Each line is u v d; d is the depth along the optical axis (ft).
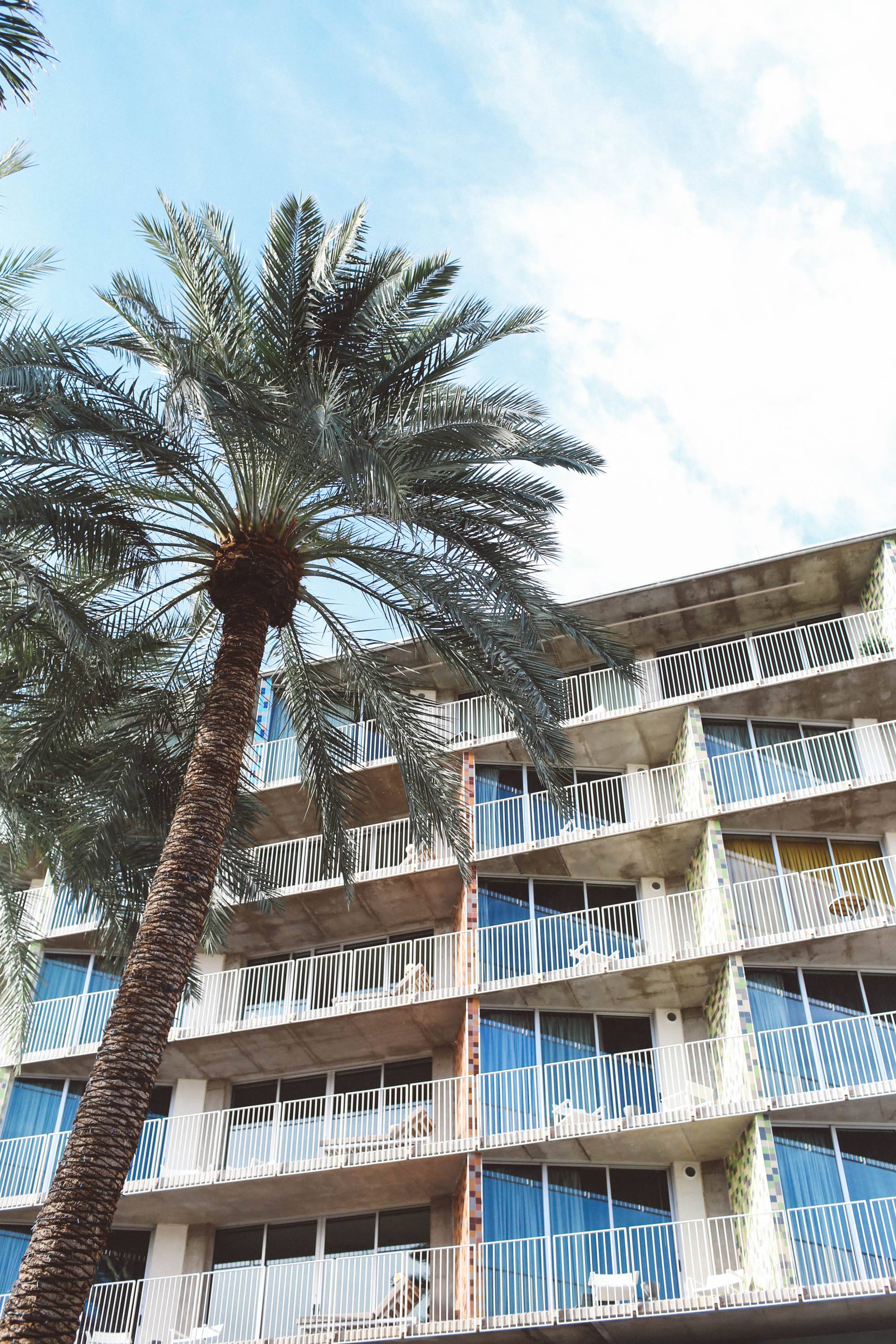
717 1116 63.62
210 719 41.65
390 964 81.82
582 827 81.56
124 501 46.50
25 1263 30.27
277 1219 73.92
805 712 81.41
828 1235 61.52
